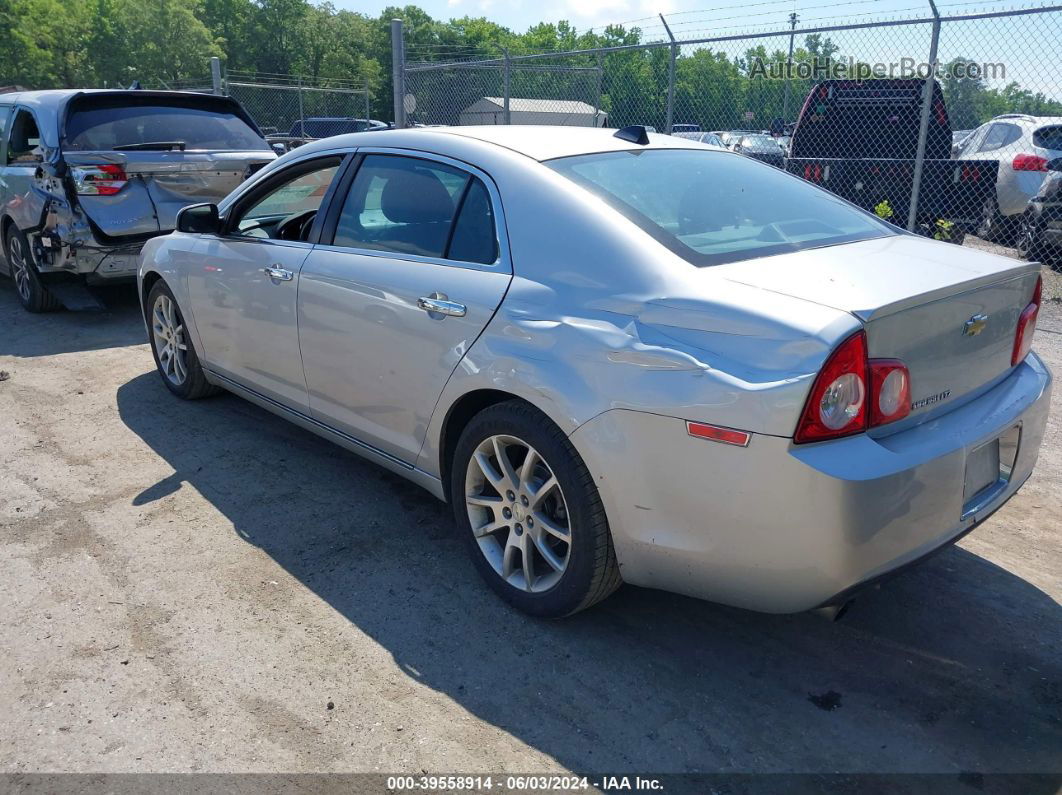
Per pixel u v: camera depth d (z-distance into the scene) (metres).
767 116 10.18
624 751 2.37
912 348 2.36
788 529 2.23
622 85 11.09
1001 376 2.82
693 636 2.89
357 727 2.45
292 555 3.38
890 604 3.07
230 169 6.92
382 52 87.56
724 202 3.05
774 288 2.38
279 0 74.38
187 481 4.05
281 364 3.93
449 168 3.20
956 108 8.79
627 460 2.46
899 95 9.01
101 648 2.79
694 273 2.50
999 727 2.46
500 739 2.41
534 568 2.98
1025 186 9.39
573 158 3.08
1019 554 3.43
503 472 2.91
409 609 3.03
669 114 9.23
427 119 12.97
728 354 2.29
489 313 2.83
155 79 53.06
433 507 3.81
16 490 3.95
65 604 3.04
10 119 7.30
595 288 2.62
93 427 4.74
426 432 3.18
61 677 2.65
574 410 2.55
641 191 2.96
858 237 3.03
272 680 2.64
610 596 3.13
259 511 3.75
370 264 3.35
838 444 2.21
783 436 2.17
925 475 2.30
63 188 6.33
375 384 3.36
